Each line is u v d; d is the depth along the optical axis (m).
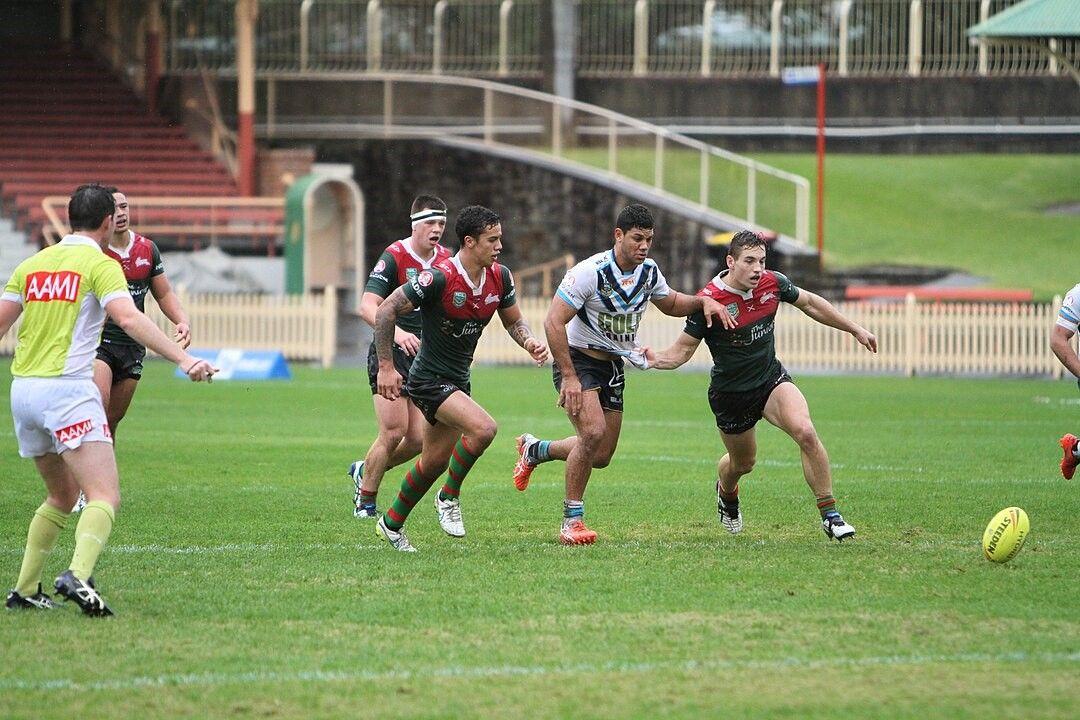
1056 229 150.38
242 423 64.81
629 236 34.16
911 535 36.25
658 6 148.25
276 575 30.53
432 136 134.38
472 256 32.72
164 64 142.38
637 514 40.00
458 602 27.84
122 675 22.62
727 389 35.44
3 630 25.44
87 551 26.17
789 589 29.14
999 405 77.12
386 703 21.23
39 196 125.19
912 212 155.00
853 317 104.62
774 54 145.88
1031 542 35.19
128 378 39.97
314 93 137.25
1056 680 22.58
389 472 50.28
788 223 123.50
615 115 128.75
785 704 21.25
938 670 23.11
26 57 141.88
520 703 21.25
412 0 144.88
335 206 121.75
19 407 26.52
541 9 142.88
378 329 32.41
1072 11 119.25
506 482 47.00
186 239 124.44
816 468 34.66
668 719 20.53
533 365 108.38
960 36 146.12
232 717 20.55
